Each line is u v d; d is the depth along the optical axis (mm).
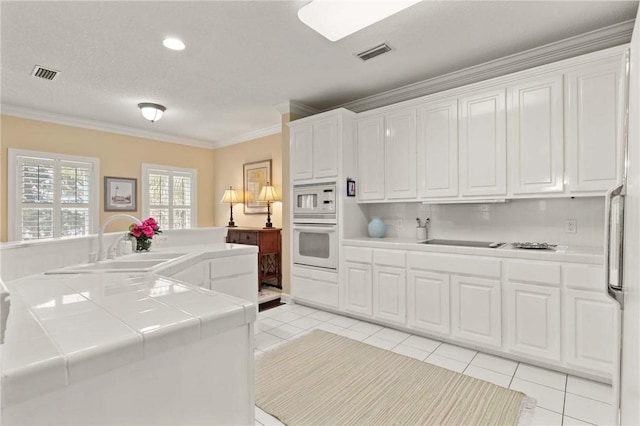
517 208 2928
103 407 640
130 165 5082
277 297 4242
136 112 4297
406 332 3043
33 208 4137
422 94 3416
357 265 3334
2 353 587
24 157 4082
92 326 732
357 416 1838
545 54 2701
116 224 4902
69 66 2963
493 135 2699
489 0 2086
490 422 1770
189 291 1078
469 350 2652
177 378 757
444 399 1980
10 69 3016
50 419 574
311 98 3861
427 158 3080
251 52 2729
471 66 3010
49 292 1060
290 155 3959
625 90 1085
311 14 2088
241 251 2764
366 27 2375
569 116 2373
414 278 2928
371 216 3881
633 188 909
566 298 2221
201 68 3027
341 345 2762
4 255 1390
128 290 1093
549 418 1795
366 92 3668
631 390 871
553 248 2498
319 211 3664
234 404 872
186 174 5770
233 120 4711
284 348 2707
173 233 3133
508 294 2447
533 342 2340
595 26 2391
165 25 2328
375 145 3475
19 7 2096
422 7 2160
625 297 1030
